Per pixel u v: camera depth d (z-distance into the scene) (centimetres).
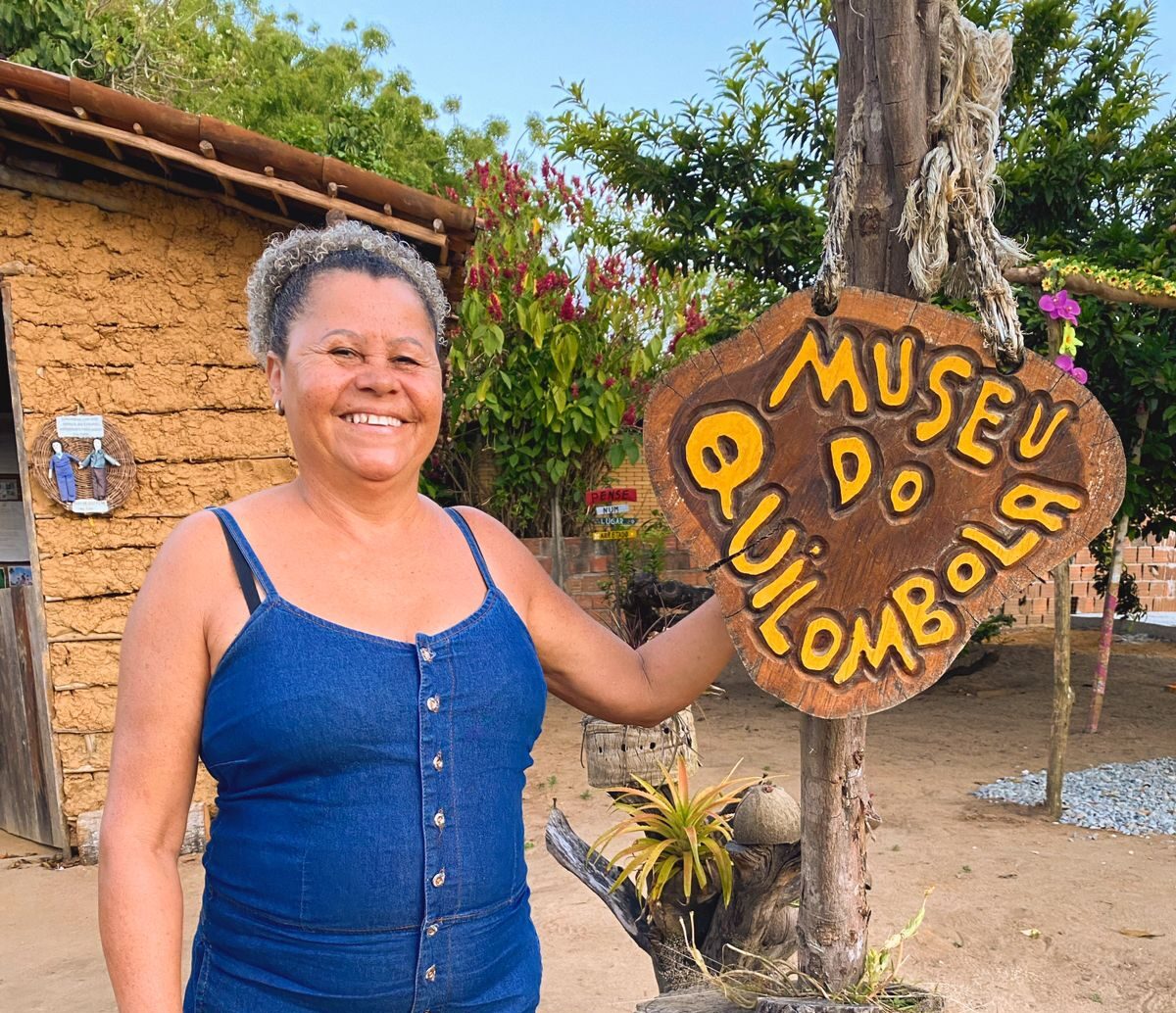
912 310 141
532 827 470
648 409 142
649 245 805
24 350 417
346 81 1703
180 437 439
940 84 142
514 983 128
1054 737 467
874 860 412
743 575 143
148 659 115
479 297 741
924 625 145
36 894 399
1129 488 596
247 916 115
